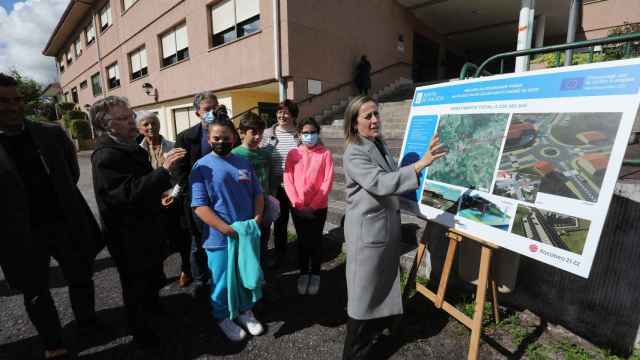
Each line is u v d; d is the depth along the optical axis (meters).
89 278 2.16
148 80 12.35
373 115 1.84
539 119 1.60
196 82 9.98
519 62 4.23
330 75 8.55
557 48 2.09
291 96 7.67
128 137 1.88
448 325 2.27
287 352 2.06
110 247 1.91
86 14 16.36
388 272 1.91
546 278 2.19
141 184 1.76
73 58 20.41
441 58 13.87
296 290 2.81
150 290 2.10
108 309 2.56
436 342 2.10
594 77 1.44
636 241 1.80
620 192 1.85
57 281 3.07
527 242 1.55
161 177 1.80
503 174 1.70
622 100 1.34
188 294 2.78
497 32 13.07
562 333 2.12
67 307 2.61
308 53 7.85
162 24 10.88
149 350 2.08
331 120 8.21
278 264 3.23
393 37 10.80
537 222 1.53
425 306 2.47
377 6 9.93
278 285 2.90
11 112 1.71
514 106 1.71
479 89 1.90
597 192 1.36
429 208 2.07
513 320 2.26
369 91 9.98
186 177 2.60
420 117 2.27
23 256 1.77
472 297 2.54
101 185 1.77
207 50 9.30
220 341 2.17
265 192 2.81
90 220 2.16
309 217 2.64
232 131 2.13
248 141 2.63
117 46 14.01
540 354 1.96
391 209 1.90
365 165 1.77
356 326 1.87
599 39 1.89
